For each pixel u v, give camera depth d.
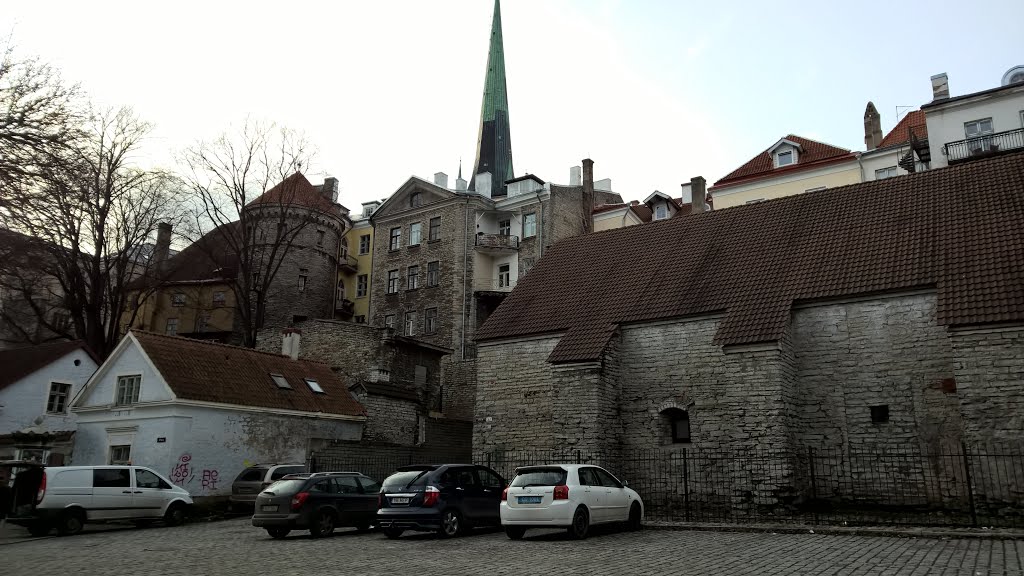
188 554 14.66
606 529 17.25
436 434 36.06
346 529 20.22
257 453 28.03
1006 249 19.47
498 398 26.31
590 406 22.73
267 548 15.54
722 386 21.86
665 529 17.27
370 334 41.72
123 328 56.91
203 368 28.08
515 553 13.45
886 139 43.03
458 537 16.64
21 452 29.62
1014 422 16.92
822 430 20.77
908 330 20.11
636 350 23.94
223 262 59.66
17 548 16.88
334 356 42.19
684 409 22.41
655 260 26.92
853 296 20.84
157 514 21.59
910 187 24.34
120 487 20.95
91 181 29.56
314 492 17.98
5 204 20.52
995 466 17.00
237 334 55.34
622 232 29.94
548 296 27.70
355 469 27.95
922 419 19.47
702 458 20.75
